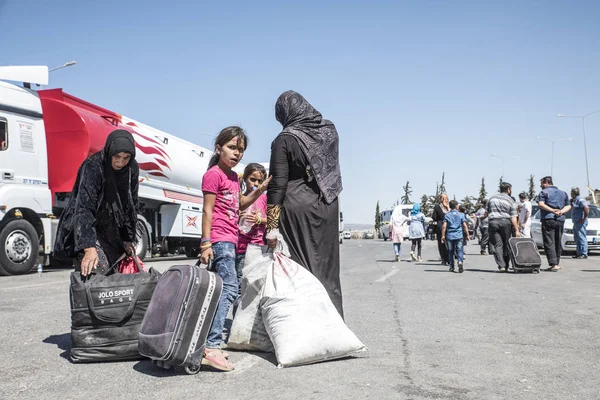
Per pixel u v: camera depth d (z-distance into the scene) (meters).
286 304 4.61
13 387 3.95
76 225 4.62
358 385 3.94
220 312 4.62
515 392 3.81
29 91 12.71
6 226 11.87
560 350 5.03
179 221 18.36
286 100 5.20
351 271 13.45
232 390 3.83
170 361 4.11
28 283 10.52
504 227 12.66
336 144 5.26
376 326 6.16
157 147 16.94
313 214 5.05
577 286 9.81
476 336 5.63
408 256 20.53
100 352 4.54
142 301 4.61
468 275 12.11
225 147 4.77
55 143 13.02
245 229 5.97
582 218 16.88
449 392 3.79
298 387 3.90
